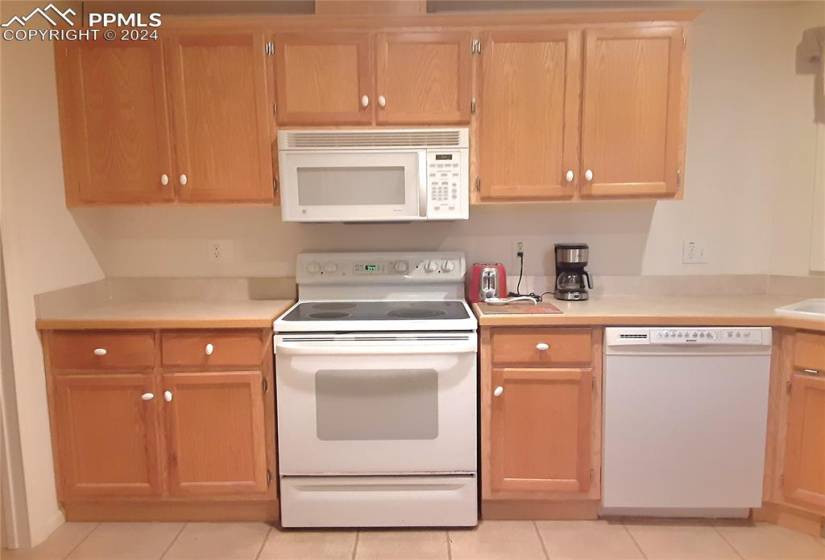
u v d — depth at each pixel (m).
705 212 2.43
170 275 2.49
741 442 1.96
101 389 2.01
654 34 2.04
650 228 2.44
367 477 2.00
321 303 2.35
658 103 2.07
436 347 1.89
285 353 1.90
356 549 1.92
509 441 2.01
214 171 2.14
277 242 2.48
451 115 2.09
